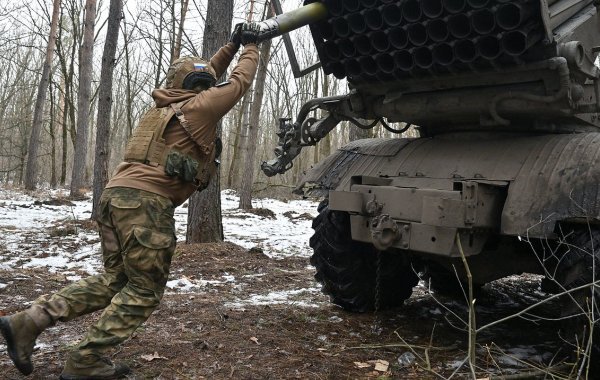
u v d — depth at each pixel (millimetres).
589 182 3273
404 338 4203
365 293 4781
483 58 3488
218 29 7918
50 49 21609
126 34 24281
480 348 4027
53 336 3869
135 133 3145
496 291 6168
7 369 3191
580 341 3256
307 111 4855
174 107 3084
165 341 3742
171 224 3061
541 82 3625
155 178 3004
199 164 3160
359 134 10789
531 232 3324
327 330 4297
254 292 5605
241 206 14617
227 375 3199
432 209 3398
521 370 3492
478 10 3318
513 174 3590
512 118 3924
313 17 3723
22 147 27938
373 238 3748
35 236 9023
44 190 22516
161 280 3029
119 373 3057
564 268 3369
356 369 3475
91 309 3053
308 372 3338
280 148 4887
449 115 4090
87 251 7766
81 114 17547
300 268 7043
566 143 3643
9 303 4758
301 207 16953
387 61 3898
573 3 3752
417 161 4152
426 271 5672
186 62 3246
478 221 3492
